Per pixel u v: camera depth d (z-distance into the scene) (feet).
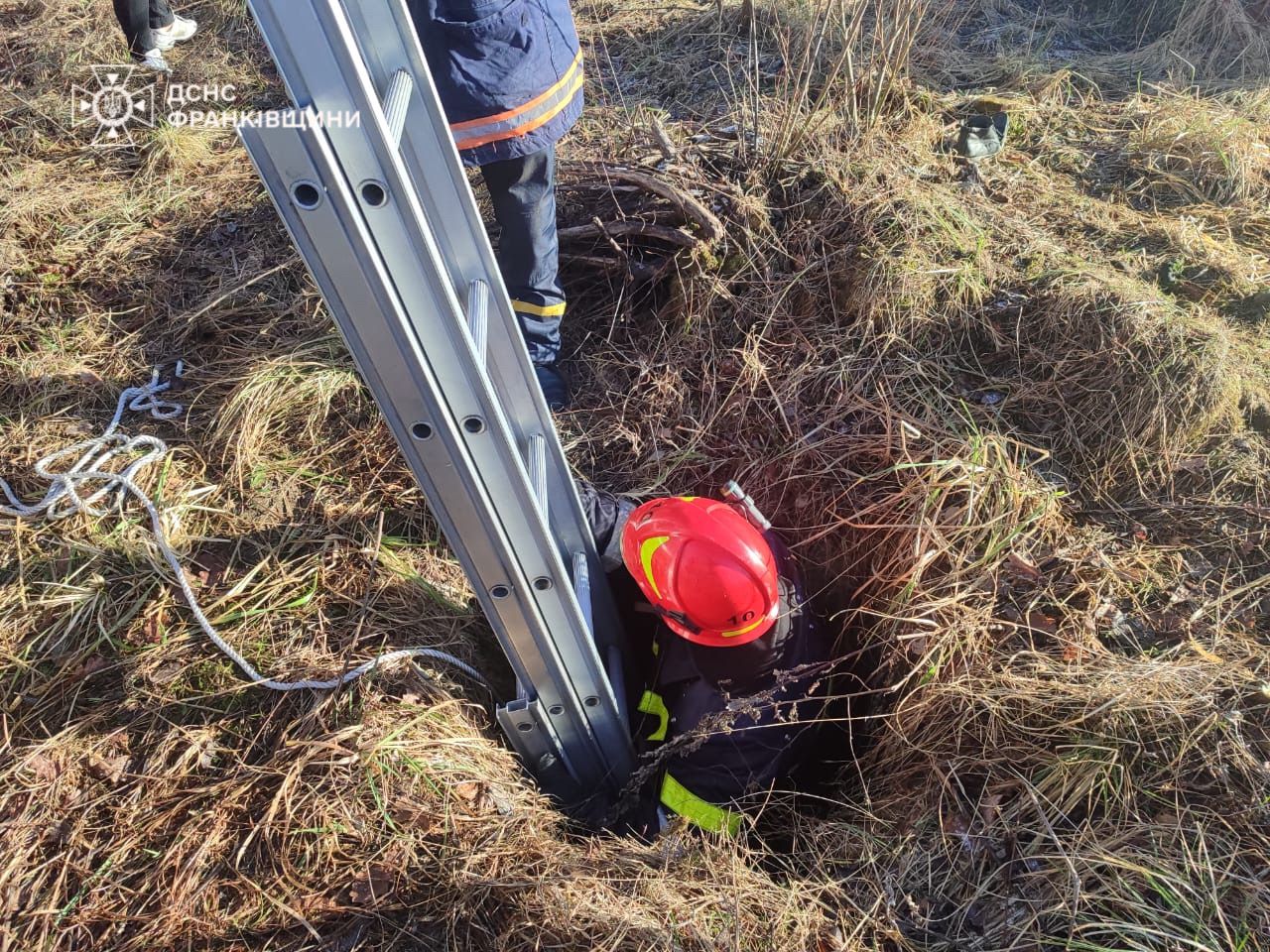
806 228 10.93
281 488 9.34
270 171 4.12
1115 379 9.05
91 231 12.85
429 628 8.25
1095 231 10.91
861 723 8.41
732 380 10.29
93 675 7.63
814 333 10.35
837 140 11.75
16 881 6.38
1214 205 11.28
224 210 13.26
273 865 6.44
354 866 6.45
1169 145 12.05
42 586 8.27
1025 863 6.38
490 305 6.17
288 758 6.98
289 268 12.14
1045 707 6.93
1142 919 5.88
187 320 11.47
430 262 4.57
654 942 6.03
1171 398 8.71
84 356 11.10
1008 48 14.92
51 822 6.68
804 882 6.63
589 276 11.72
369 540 8.84
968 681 7.35
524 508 5.79
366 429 9.95
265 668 7.66
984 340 9.91
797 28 14.38
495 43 7.69
